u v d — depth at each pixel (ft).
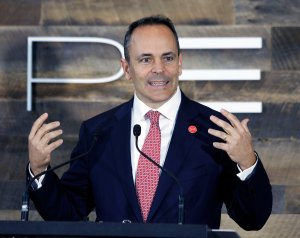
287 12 34.12
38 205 23.88
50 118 34.09
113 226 17.52
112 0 34.40
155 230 17.38
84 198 25.23
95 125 25.22
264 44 33.99
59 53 34.27
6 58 34.32
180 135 24.17
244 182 22.72
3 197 34.14
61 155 33.99
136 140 22.35
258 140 33.60
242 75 33.60
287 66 33.83
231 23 34.17
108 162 24.23
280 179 33.50
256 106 33.47
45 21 34.50
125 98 34.09
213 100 33.71
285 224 33.45
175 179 21.61
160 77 24.03
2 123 34.19
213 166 23.76
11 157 34.14
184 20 34.24
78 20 34.40
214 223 23.76
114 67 34.22
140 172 23.82
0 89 34.27
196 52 33.99
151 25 24.41
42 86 34.22
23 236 17.85
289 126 33.60
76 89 34.19
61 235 17.63
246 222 23.80
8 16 34.63
